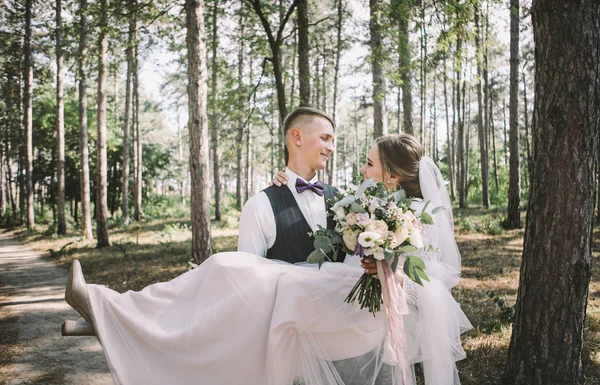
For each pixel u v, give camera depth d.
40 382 4.24
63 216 20.61
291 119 2.55
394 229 2.07
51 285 9.18
